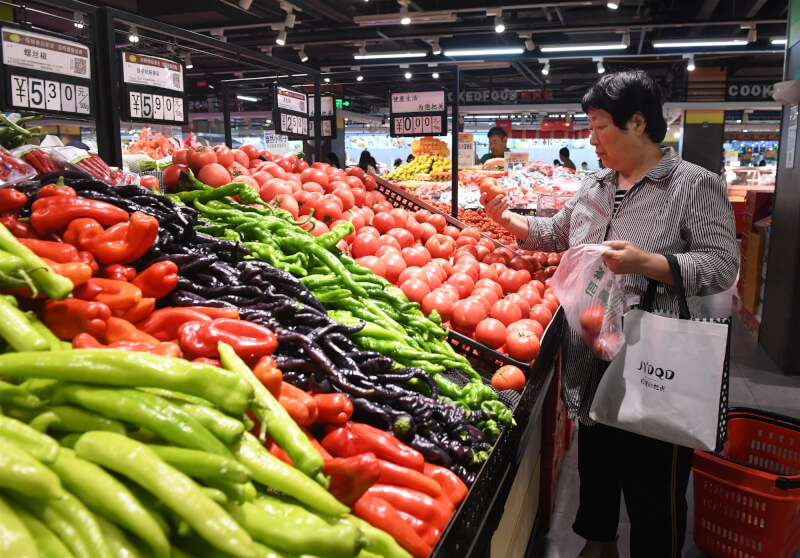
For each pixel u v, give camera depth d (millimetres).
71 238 1186
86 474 730
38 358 833
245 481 768
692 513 3070
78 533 698
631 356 2020
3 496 704
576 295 2156
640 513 2201
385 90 19188
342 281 1769
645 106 2100
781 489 2336
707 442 1915
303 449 911
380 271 2209
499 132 7820
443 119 4348
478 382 1585
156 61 2924
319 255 1808
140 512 717
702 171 2076
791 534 2420
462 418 1361
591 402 2305
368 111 22141
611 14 12656
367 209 3066
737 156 20281
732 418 2900
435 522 1114
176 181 2330
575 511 3068
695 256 1984
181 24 10727
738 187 15828
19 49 2230
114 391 830
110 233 1190
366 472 939
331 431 1176
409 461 1178
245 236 1913
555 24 11016
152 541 714
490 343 2074
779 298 5328
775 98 5141
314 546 787
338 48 15430
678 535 2178
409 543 1052
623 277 2166
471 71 18188
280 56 15109
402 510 1110
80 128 13781
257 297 1394
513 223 2832
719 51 12070
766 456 2828
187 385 833
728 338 1894
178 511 725
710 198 2047
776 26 11992
